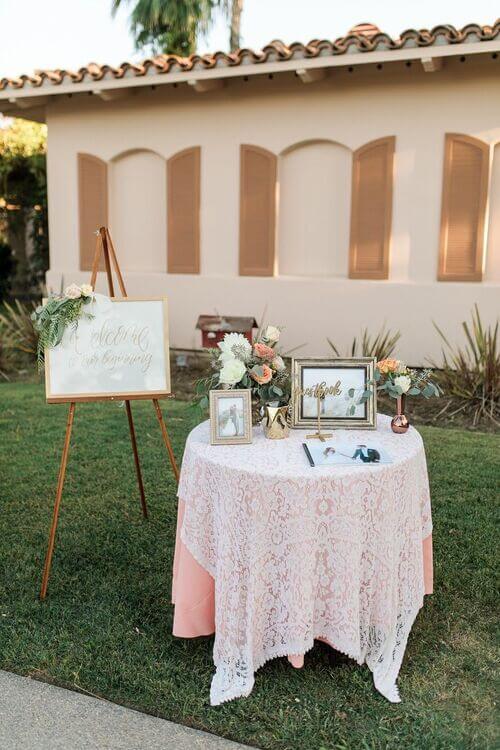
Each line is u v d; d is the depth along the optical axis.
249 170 8.23
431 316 7.58
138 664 2.80
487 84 7.06
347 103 7.66
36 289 13.11
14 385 7.86
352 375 3.15
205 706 2.56
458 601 3.25
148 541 3.88
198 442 2.96
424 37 6.49
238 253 8.45
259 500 2.59
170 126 8.57
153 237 9.07
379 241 7.73
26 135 12.31
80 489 4.62
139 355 3.49
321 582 2.66
